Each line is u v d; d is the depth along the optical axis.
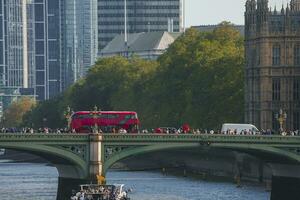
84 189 192.75
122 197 193.62
